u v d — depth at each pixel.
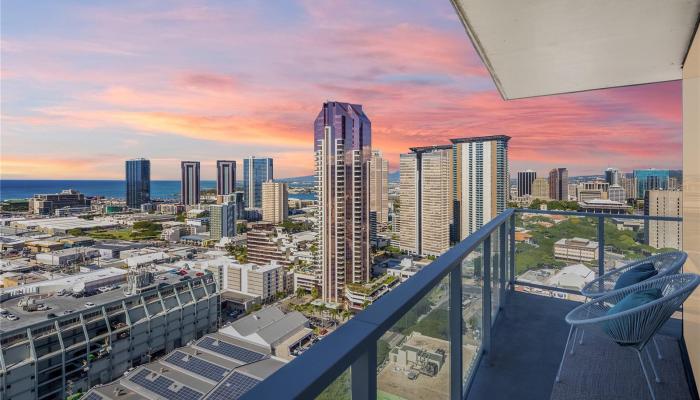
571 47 2.37
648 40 2.26
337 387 0.67
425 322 1.27
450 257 1.55
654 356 2.37
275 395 0.50
